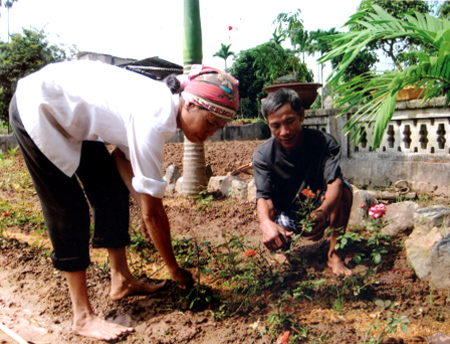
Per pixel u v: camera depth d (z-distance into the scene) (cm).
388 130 580
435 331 219
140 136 207
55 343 231
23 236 413
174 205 516
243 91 2459
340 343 210
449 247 257
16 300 282
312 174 299
